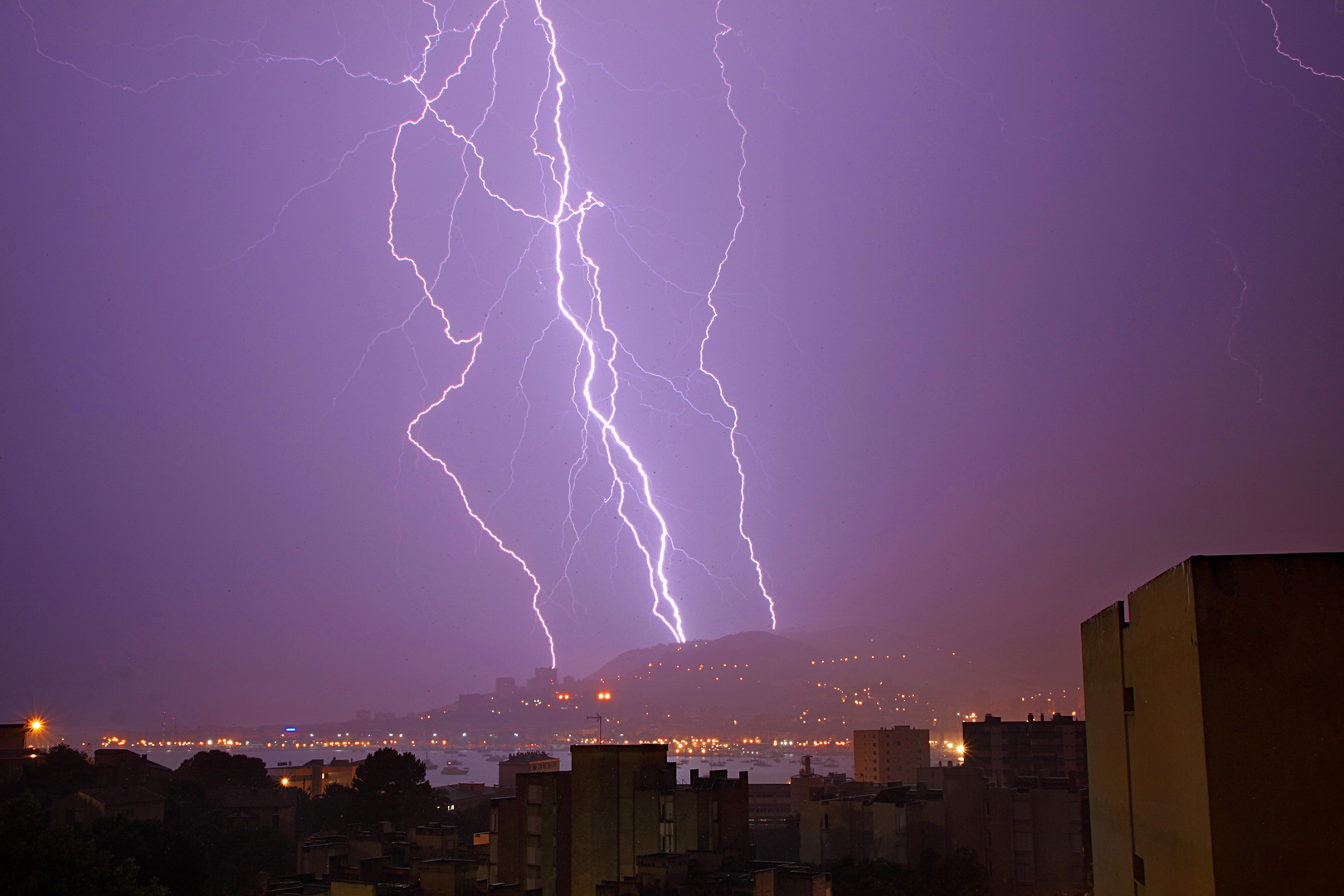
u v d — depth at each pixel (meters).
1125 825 13.12
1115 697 13.78
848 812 68.25
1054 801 63.56
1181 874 9.88
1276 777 8.69
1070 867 62.69
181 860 49.97
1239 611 9.02
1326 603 8.88
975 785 65.44
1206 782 8.83
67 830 27.25
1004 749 96.56
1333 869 8.44
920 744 141.25
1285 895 8.48
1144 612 11.66
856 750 142.75
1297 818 8.58
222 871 60.69
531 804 41.53
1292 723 8.73
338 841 45.44
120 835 50.47
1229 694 8.90
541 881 40.25
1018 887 62.97
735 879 32.69
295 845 68.56
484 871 37.41
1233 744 8.81
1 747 76.94
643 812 39.00
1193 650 9.27
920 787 73.38
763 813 116.94
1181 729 9.84
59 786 76.19
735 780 40.03
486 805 94.62
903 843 65.88
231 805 77.00
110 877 27.25
